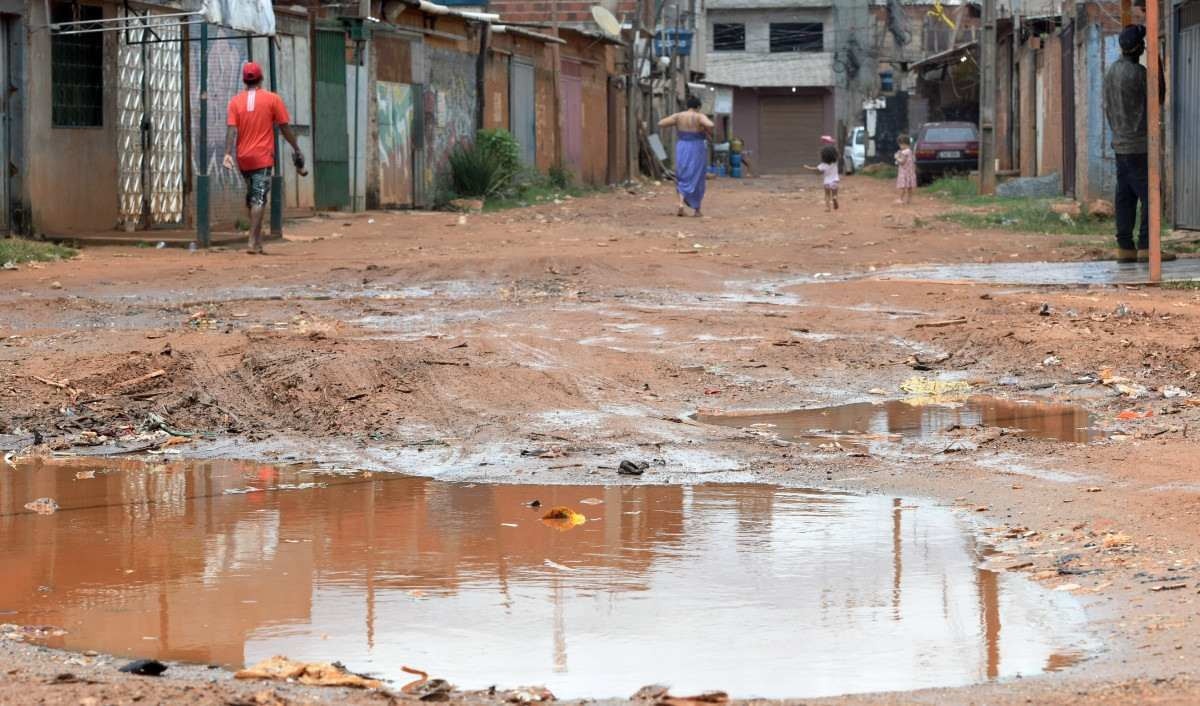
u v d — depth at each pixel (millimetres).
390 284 30969
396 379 19891
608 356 21781
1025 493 13836
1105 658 8891
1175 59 39781
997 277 31406
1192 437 16016
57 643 9742
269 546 12539
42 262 34188
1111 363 21016
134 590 11133
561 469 15742
